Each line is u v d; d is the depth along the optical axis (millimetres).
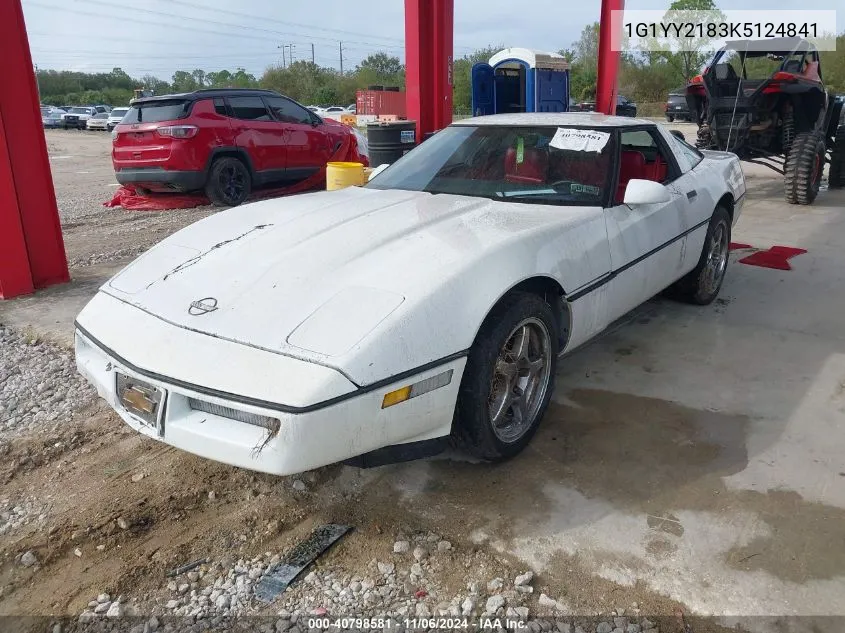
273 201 3738
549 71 13141
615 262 3473
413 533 2578
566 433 3273
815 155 8891
